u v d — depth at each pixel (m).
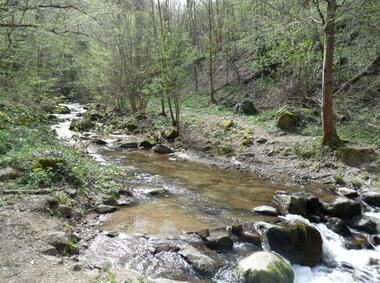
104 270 5.36
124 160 14.43
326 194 10.56
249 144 15.54
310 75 18.39
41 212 7.25
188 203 9.42
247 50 29.06
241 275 5.89
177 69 19.25
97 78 25.53
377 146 13.06
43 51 18.25
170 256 6.41
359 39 17.03
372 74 17.11
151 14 27.03
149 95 23.59
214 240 6.98
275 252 7.11
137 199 9.45
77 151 13.54
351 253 7.70
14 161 9.32
